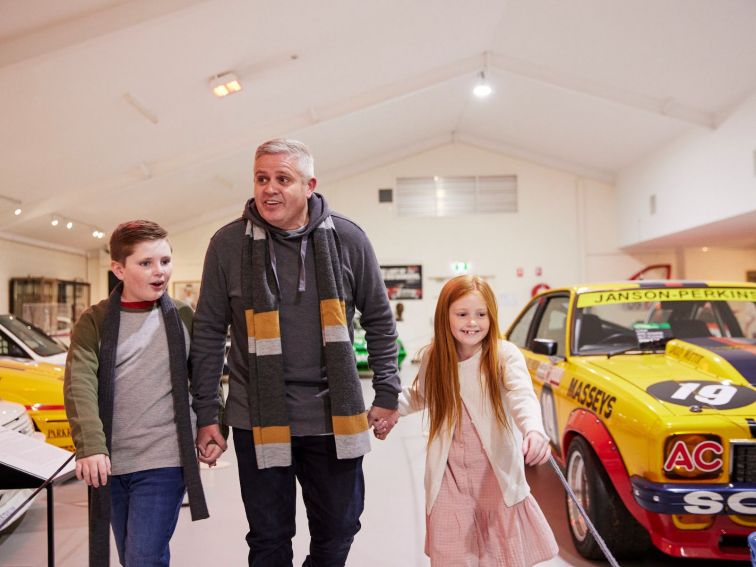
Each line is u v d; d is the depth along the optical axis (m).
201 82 6.14
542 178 12.90
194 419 1.92
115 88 5.58
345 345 1.82
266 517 1.82
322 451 1.85
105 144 6.75
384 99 8.42
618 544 2.55
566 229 12.81
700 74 7.55
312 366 1.83
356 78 7.71
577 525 2.77
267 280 1.82
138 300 1.91
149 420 1.84
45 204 7.88
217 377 1.92
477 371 1.97
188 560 2.81
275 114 7.86
